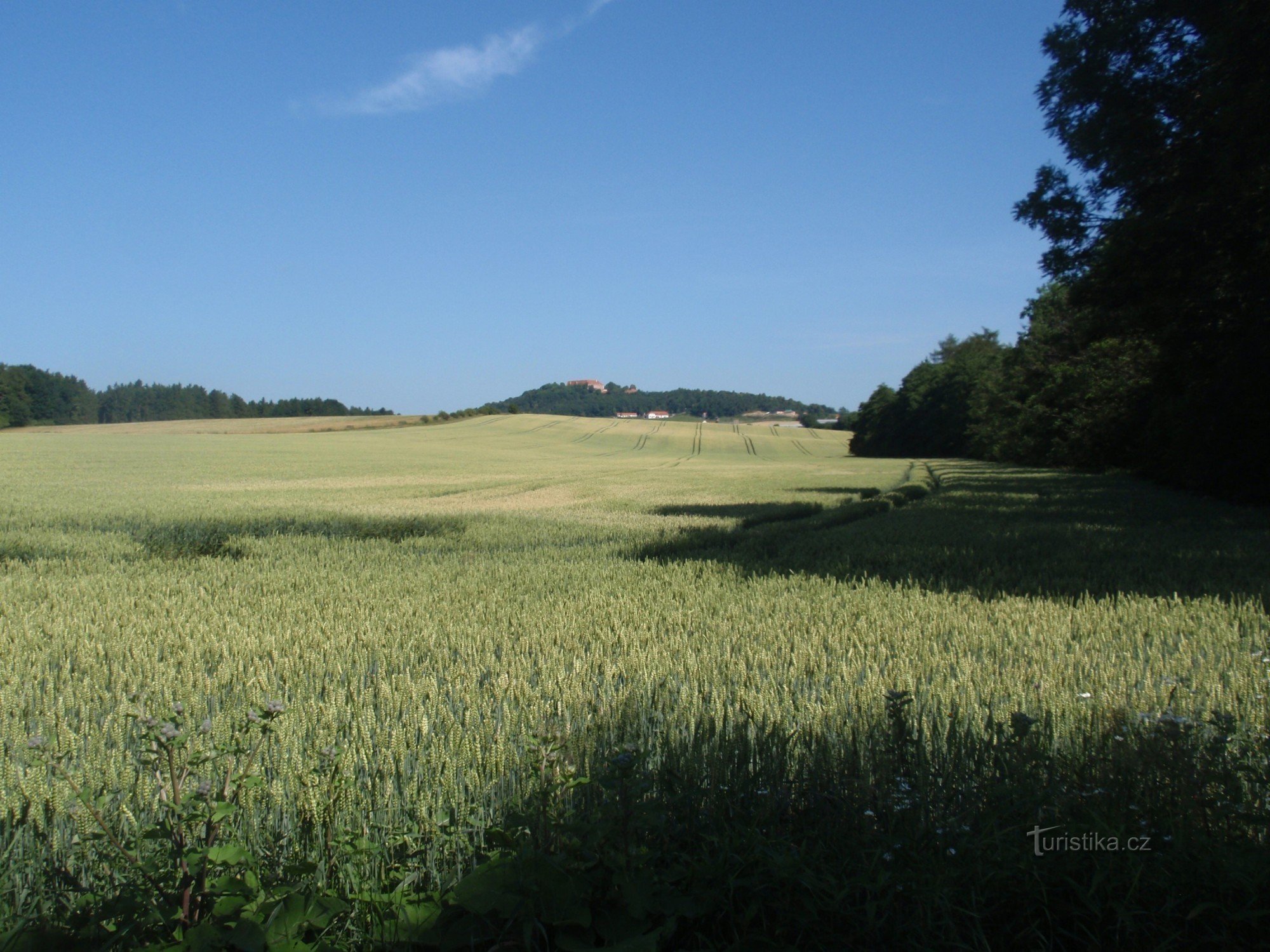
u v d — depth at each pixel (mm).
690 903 2590
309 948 2404
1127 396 34750
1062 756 3598
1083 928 2656
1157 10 17453
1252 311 18234
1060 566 10820
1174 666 5566
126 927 2359
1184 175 17500
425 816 3207
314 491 28406
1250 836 2891
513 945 2488
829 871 2791
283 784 3436
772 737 3904
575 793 3281
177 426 104188
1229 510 20812
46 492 25375
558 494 28641
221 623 7266
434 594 8961
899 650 6191
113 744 4090
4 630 6816
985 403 70250
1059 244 20391
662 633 6910
